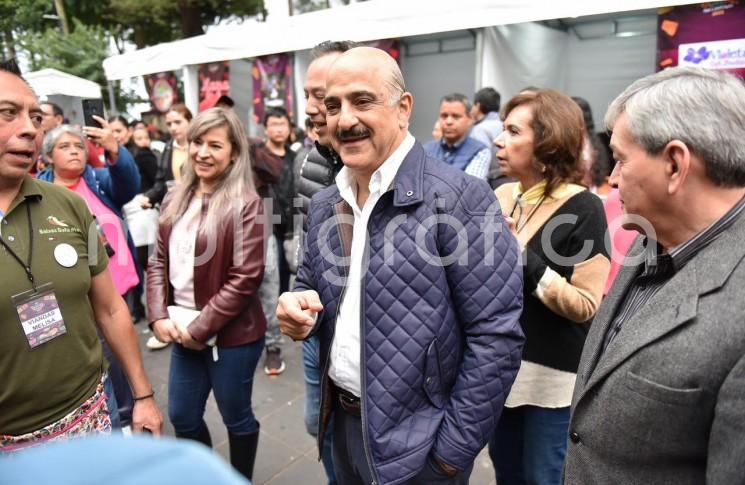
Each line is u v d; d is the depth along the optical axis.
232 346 1.93
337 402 1.47
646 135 0.82
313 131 1.95
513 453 1.68
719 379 0.74
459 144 3.39
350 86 1.18
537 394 1.54
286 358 3.44
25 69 11.90
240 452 2.04
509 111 1.60
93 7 13.73
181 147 3.95
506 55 4.68
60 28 13.31
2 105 1.17
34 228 1.28
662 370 0.79
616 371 0.87
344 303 1.35
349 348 1.34
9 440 1.26
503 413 1.66
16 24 13.66
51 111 3.10
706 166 0.79
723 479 0.71
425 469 1.30
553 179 1.49
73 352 1.33
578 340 1.52
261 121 6.15
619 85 4.86
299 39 4.30
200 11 11.35
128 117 12.12
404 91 1.26
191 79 6.53
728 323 0.73
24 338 1.23
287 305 1.30
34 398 1.27
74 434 1.34
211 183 2.00
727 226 0.81
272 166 3.38
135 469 0.32
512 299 1.24
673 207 0.84
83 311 1.37
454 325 1.27
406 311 1.22
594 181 2.74
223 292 1.87
